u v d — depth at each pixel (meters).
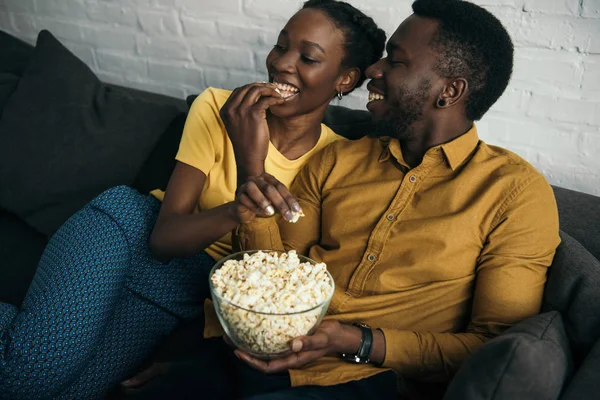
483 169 1.23
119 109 1.83
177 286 1.40
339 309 1.25
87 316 1.24
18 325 1.21
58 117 1.83
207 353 1.25
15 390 1.20
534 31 1.56
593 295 1.07
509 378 0.91
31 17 2.37
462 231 1.19
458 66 1.21
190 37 2.08
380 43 1.47
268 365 1.04
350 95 1.85
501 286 1.15
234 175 1.41
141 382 1.28
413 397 1.19
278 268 1.07
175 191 1.37
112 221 1.33
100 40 2.27
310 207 1.39
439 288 1.21
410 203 1.26
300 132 1.46
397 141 1.31
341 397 1.07
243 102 1.26
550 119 1.60
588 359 0.97
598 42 1.49
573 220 1.36
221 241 1.47
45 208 1.81
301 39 1.36
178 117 1.80
